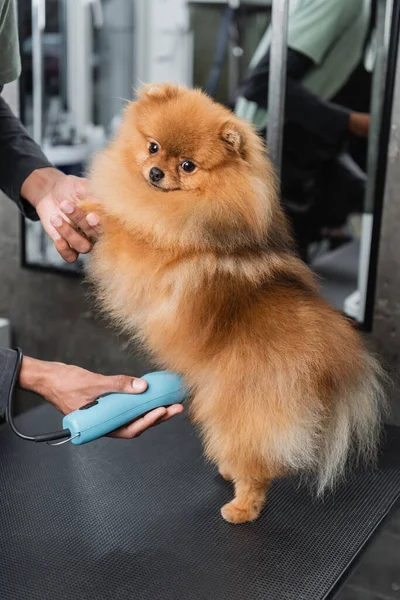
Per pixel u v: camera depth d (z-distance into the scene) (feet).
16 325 8.57
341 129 8.22
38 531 3.88
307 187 9.81
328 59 7.84
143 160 3.90
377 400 4.18
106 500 4.23
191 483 4.45
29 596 3.32
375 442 4.61
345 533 3.92
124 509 4.13
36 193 4.89
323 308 4.00
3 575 3.47
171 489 4.38
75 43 10.23
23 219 7.98
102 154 4.25
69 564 3.58
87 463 4.71
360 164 10.07
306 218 10.05
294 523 4.00
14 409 8.63
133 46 11.12
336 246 11.07
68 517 4.03
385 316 6.63
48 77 9.88
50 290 8.21
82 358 8.29
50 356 8.50
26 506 4.14
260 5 10.80
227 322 3.78
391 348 6.66
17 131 5.24
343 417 3.90
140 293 3.90
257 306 3.80
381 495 4.33
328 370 3.79
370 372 4.14
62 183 4.76
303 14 7.27
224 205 3.74
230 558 3.66
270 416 3.73
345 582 3.54
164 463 4.73
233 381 3.77
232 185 3.76
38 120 8.65
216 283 3.75
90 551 3.70
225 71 11.42
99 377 3.97
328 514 4.11
